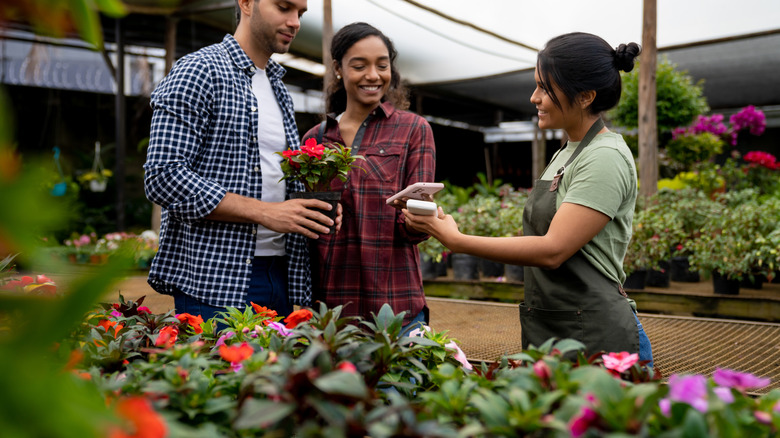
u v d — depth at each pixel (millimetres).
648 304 4812
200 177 1722
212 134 1804
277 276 1943
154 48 9312
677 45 7223
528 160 15000
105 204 9078
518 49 7965
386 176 2020
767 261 4785
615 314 1542
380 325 1209
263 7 1811
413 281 2043
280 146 1955
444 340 1345
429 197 1722
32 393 434
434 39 7602
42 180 412
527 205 1729
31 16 485
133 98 9594
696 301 4621
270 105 1958
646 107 5738
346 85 2084
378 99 2080
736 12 6434
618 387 794
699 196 5812
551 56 1576
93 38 500
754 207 5012
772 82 9539
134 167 9547
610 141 1562
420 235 1986
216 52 1844
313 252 2080
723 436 741
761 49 7664
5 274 1385
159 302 4047
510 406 840
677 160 7887
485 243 1523
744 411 839
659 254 5113
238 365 1056
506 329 3342
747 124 7758
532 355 1050
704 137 7703
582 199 1485
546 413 868
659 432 805
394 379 1120
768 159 7109
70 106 9273
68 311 446
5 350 442
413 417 757
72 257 6430
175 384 928
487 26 7070
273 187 1924
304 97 10602
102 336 1258
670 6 6422
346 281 2010
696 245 5055
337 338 1071
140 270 5902
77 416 440
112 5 505
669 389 791
